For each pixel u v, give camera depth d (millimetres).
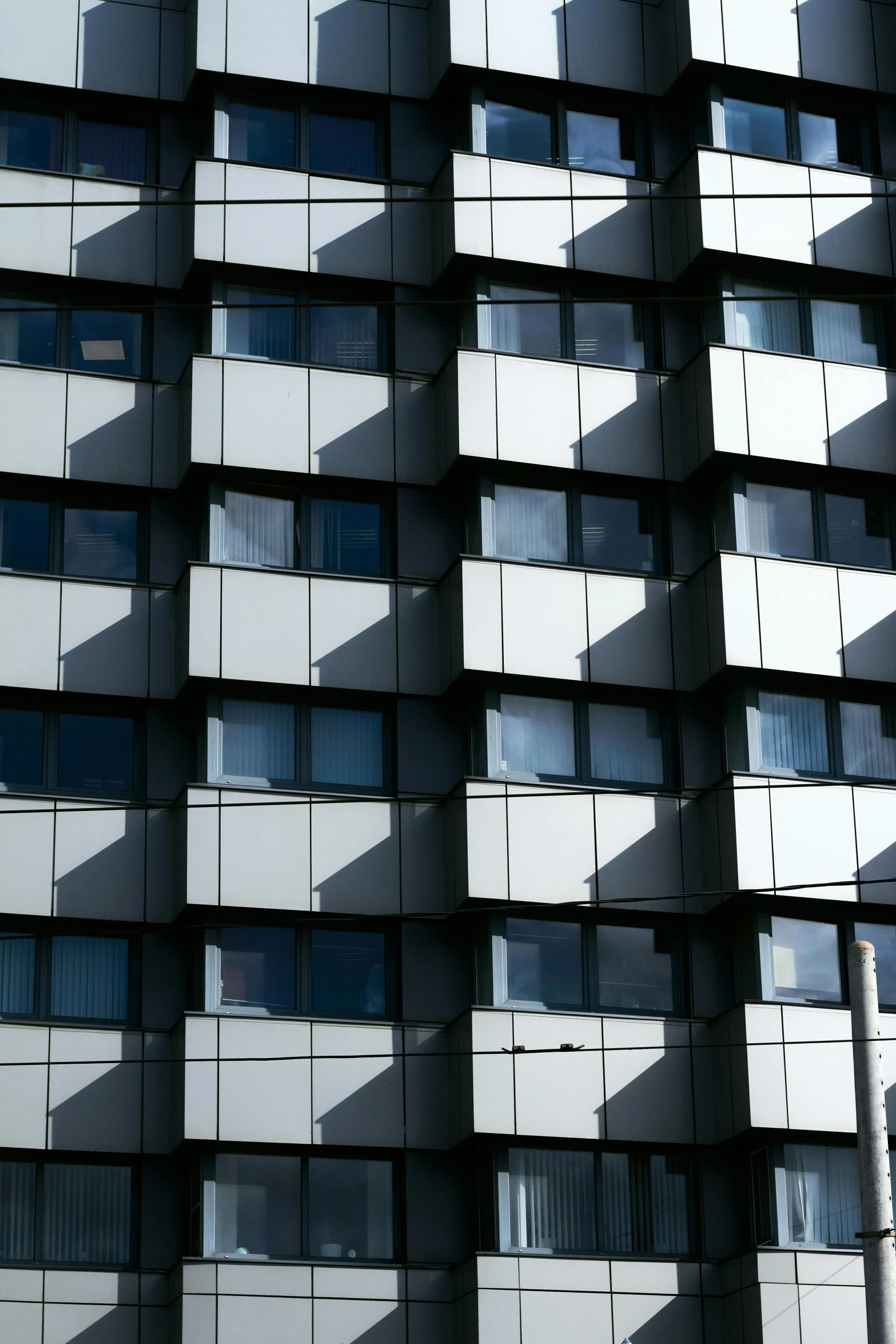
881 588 35031
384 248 36406
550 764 34031
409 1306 31016
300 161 36969
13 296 35562
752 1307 30734
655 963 33406
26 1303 30297
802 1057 31969
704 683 34250
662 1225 32094
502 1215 31312
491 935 32594
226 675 33188
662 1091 32219
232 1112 31109
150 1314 30688
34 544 34500
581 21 37812
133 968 32531
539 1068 31719
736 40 37562
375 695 33969
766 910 33219
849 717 35031
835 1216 32031
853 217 37250
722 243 36250
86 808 31859
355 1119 31609
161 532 34781
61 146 36562
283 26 37000
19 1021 31609
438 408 35594
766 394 35500
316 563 34906
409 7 37906
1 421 34406
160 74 36938
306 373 35188
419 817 33438
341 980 32750
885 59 38531
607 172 37469
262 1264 30609
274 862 32531
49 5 36656
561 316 36594
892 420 36156
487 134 37250
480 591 33875
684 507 35844
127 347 35812
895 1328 22297
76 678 33438
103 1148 31188
